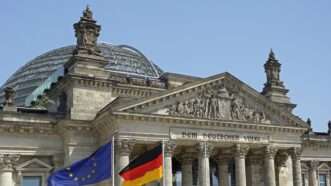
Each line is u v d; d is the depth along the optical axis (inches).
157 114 2965.1
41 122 3075.8
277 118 3417.8
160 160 2020.2
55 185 2107.5
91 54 3294.8
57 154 3085.6
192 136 3068.4
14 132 3009.4
